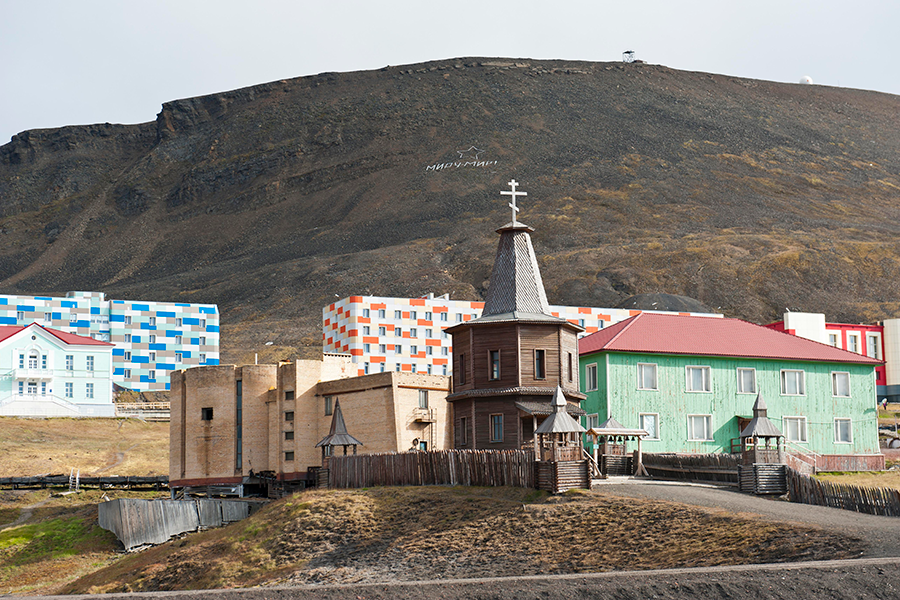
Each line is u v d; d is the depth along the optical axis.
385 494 56.84
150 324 150.12
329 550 51.44
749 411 74.75
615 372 72.12
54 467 90.25
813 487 48.00
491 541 47.59
